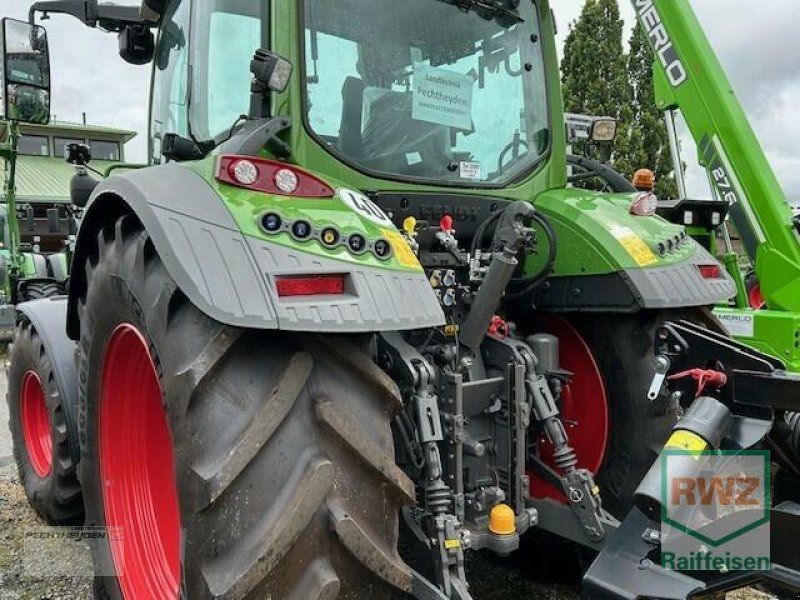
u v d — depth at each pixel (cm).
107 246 211
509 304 276
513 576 288
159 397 223
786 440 194
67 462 306
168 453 225
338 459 160
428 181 241
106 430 233
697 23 405
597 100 1784
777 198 397
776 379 178
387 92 237
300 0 215
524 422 222
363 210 182
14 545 319
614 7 1817
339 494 158
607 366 255
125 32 317
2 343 954
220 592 145
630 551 184
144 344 191
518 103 272
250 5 223
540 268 261
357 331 158
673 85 415
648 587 174
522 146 273
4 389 730
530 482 256
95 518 240
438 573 188
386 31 236
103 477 235
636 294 232
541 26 281
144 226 176
